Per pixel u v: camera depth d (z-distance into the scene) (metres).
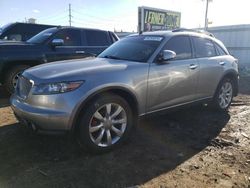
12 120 5.07
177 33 4.96
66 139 4.18
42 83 3.52
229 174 3.34
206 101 5.52
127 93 3.96
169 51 4.35
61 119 3.41
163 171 3.39
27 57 7.03
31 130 3.71
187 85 4.88
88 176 3.24
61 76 3.54
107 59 4.57
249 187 3.09
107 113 3.78
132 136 4.45
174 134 4.61
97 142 3.72
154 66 4.30
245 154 3.91
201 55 5.30
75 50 7.87
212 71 5.42
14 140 4.16
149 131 4.71
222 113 5.91
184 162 3.63
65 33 7.86
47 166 3.44
